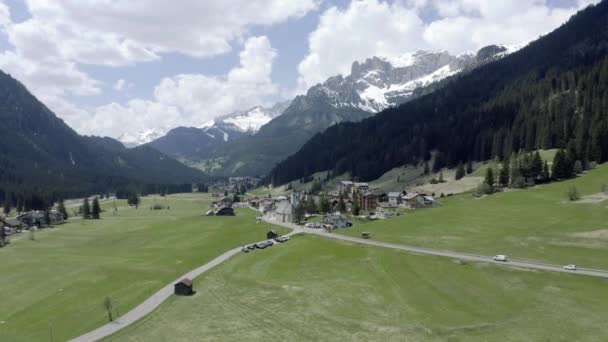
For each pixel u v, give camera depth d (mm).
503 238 117438
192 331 69688
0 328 74812
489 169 199125
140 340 67312
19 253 140125
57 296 90188
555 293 79688
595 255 98125
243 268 107438
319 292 86125
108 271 107500
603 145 195125
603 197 143875
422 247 116688
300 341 64750
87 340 67875
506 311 73625
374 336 65750
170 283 96312
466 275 92125
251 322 72562
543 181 190000
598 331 64625
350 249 120000
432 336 65250
